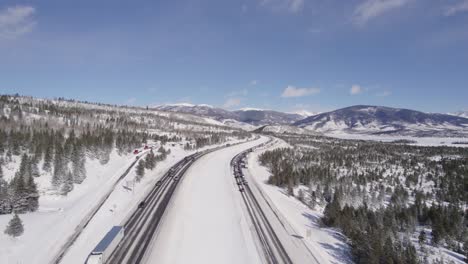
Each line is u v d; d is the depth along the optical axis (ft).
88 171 196.03
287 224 127.34
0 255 79.15
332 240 111.45
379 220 144.97
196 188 180.34
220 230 113.80
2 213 119.75
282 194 199.82
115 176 190.29
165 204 141.79
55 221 109.09
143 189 168.25
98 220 113.50
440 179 302.25
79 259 82.23
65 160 189.78
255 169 293.84
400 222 157.07
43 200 144.25
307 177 259.80
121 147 275.80
